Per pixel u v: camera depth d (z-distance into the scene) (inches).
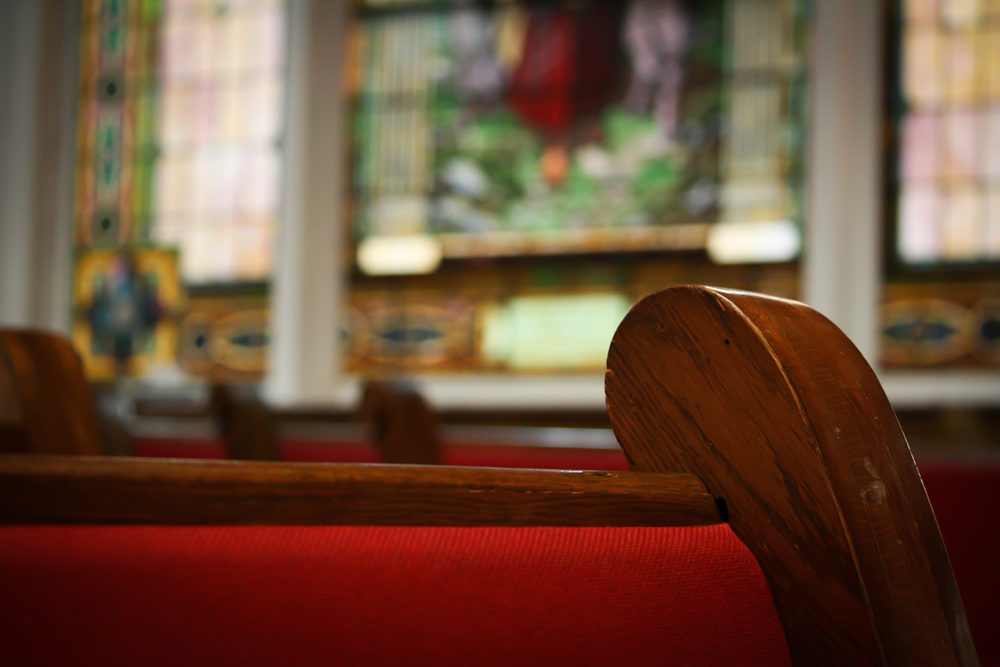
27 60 262.5
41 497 18.9
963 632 23.6
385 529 20.3
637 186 224.2
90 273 259.3
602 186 226.1
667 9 225.0
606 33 228.2
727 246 218.5
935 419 191.0
